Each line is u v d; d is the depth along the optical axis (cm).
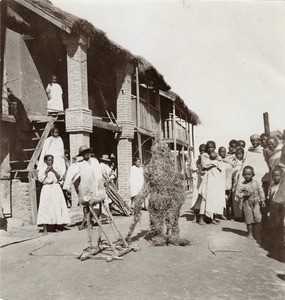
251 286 436
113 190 1111
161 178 656
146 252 604
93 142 1491
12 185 970
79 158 1058
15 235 803
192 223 920
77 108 1086
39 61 1229
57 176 855
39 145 1046
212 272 490
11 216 955
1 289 452
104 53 1302
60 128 1227
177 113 2486
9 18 1041
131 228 680
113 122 1498
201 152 946
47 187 841
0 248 675
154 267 517
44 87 1247
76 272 507
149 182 666
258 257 566
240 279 461
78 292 429
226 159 1086
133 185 1218
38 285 461
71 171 645
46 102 1251
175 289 428
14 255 617
